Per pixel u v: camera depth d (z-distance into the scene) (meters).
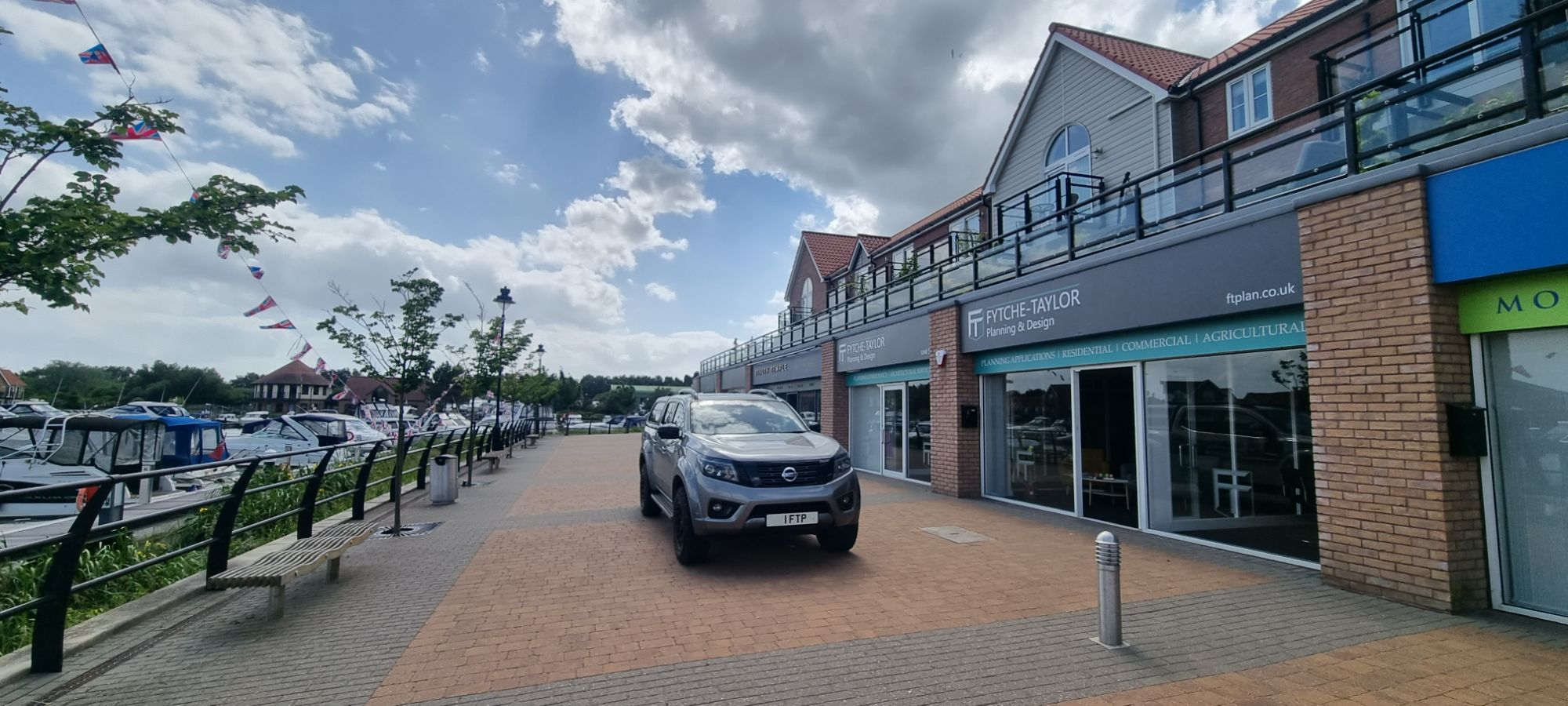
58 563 4.18
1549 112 4.87
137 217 6.64
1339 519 5.69
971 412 11.20
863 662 4.26
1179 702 3.66
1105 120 14.72
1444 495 4.97
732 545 7.69
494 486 13.71
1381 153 5.71
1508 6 6.95
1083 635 4.69
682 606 5.45
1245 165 7.33
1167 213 8.37
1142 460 8.20
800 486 6.75
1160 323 7.55
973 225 19.58
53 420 11.41
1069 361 9.23
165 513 5.10
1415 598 5.13
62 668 4.18
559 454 22.89
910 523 8.90
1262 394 6.99
